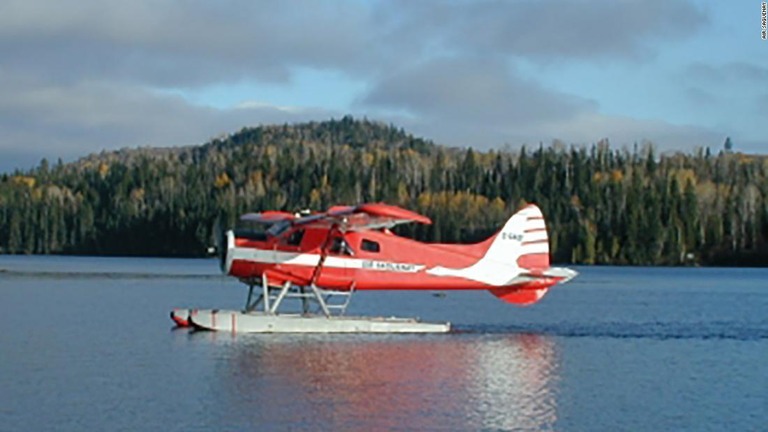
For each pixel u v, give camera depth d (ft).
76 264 309.42
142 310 109.70
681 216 366.84
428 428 46.24
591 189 397.60
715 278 255.50
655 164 454.81
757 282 228.22
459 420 48.03
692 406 52.49
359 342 75.61
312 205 451.94
